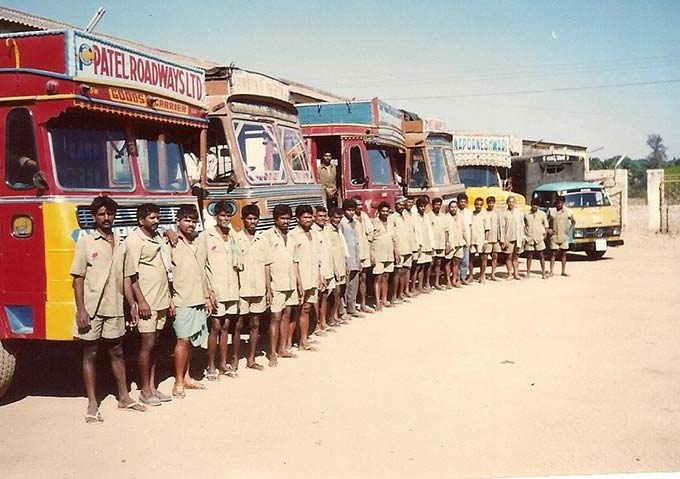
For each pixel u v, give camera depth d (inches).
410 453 205.3
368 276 494.3
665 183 1079.6
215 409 249.6
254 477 189.0
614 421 232.2
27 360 333.7
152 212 254.1
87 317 233.8
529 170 909.8
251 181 334.0
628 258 739.4
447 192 619.8
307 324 344.5
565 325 390.9
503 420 233.8
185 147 319.9
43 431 227.9
